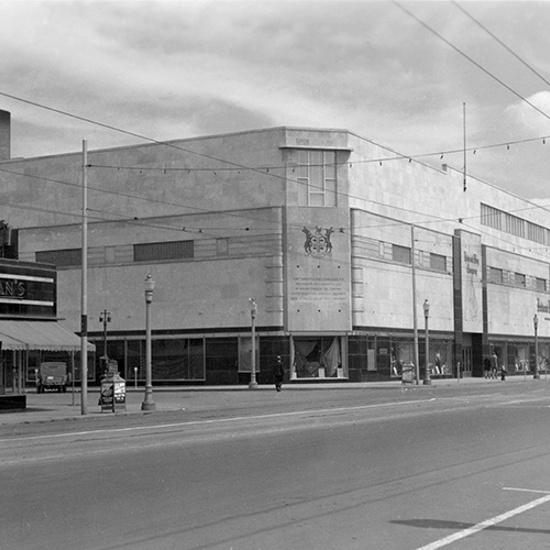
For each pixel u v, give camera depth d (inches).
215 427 940.6
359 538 358.3
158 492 480.1
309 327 2369.6
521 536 361.7
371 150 2544.3
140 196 2534.5
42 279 1378.0
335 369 2404.0
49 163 2657.5
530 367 3511.3
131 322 2519.7
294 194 2384.4
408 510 421.7
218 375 2402.8
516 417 1021.8
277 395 1830.7
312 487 495.2
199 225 2458.2
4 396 1261.1
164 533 370.0
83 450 702.5
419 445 716.7
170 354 2468.0
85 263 1262.3
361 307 2433.6
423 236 2797.7
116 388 1288.1
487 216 3257.9
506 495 464.1
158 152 2519.7
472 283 3075.8
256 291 2379.4
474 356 3132.4
